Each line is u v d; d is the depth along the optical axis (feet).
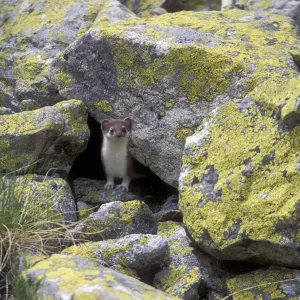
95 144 68.69
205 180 48.24
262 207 44.80
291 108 46.55
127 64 59.77
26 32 74.54
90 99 62.08
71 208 54.29
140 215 52.29
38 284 40.57
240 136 48.91
